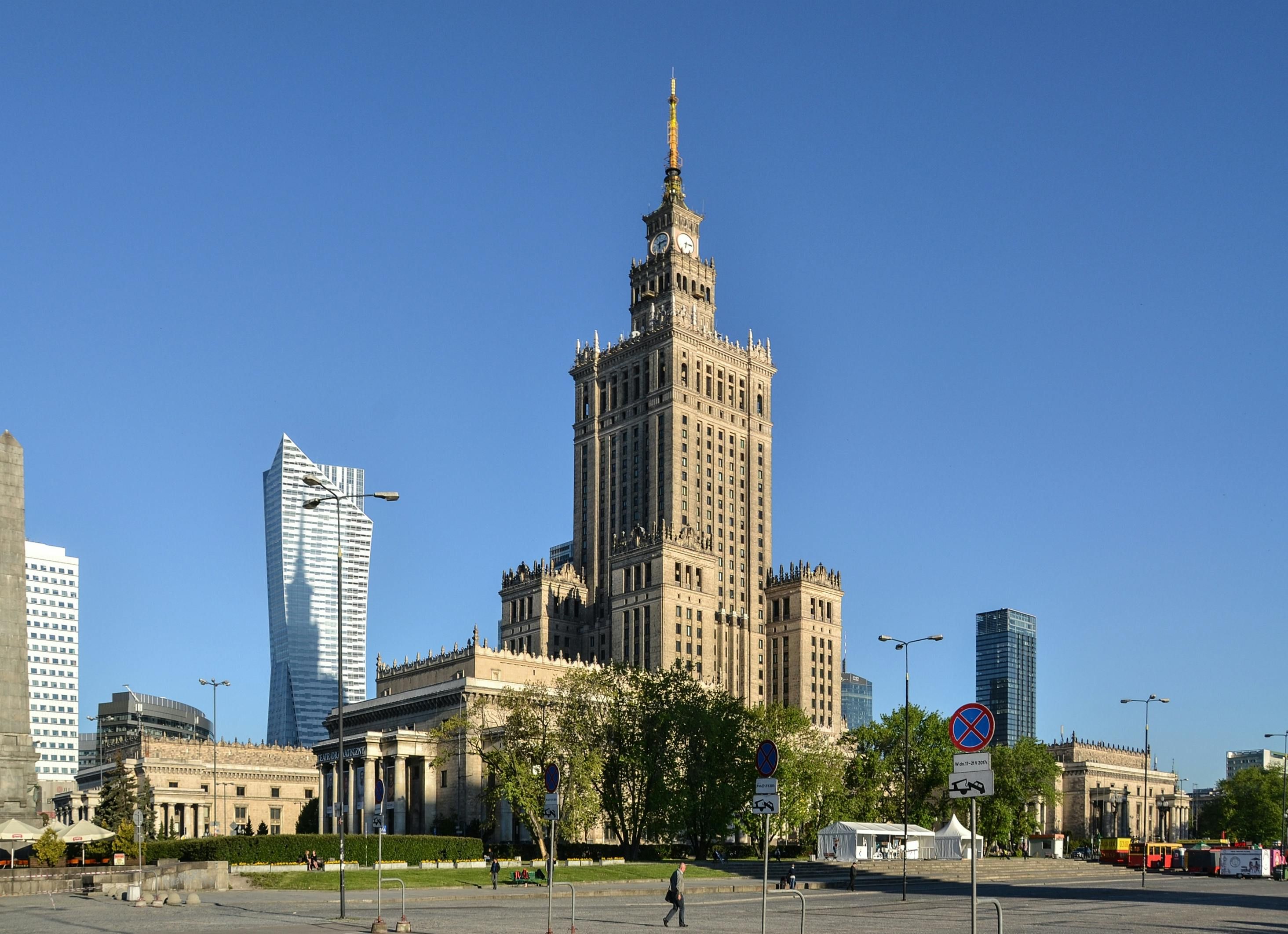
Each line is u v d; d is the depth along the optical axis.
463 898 88.69
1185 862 169.50
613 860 140.00
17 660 115.69
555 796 50.47
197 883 94.38
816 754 174.38
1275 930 66.19
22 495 118.50
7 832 102.56
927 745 191.75
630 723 142.12
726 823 138.62
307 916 68.62
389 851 122.38
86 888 91.88
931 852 162.88
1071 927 66.69
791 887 105.06
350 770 193.25
